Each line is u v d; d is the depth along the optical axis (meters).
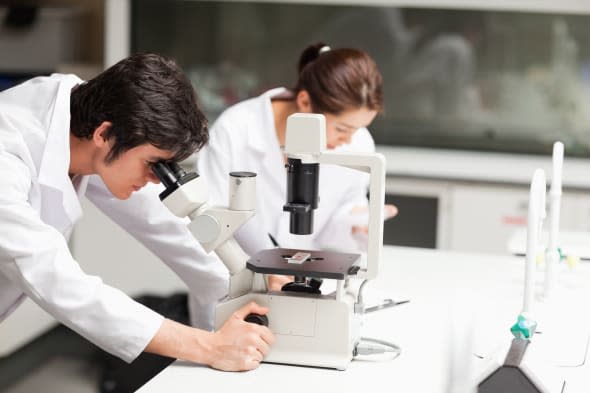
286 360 1.70
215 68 4.51
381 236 1.72
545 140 4.30
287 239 2.60
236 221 1.68
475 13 4.26
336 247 2.67
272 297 1.70
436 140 4.39
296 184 1.71
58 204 1.73
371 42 4.38
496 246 4.07
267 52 4.46
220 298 2.11
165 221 2.04
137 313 1.65
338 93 2.29
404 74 4.37
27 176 1.65
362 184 2.74
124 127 1.59
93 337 1.64
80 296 1.61
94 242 4.23
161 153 1.62
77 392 3.64
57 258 1.61
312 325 1.69
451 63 4.33
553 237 2.25
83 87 1.68
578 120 4.26
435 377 1.66
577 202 3.95
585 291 2.36
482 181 4.01
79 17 4.84
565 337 1.95
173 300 3.85
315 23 4.40
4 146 1.64
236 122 2.59
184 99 1.62
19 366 3.91
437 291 2.31
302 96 2.41
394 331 1.93
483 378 1.64
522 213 4.02
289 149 1.69
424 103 4.38
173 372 1.65
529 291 1.93
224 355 1.66
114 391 3.54
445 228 4.10
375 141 4.45
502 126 4.33
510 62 4.28
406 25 4.33
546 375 1.66
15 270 1.60
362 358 1.75
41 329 4.15
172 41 4.51
